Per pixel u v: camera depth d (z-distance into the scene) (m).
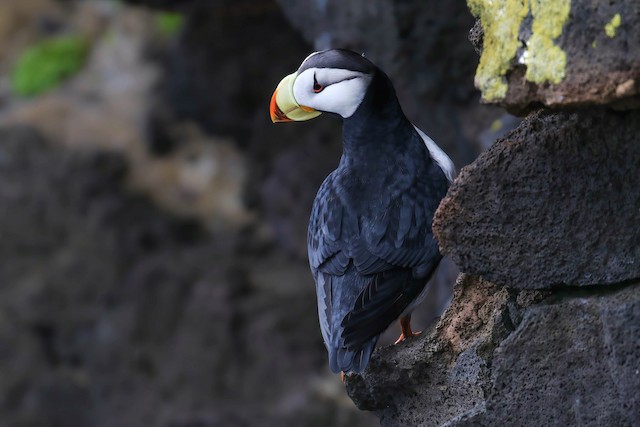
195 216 18.89
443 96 10.97
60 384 18.84
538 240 5.97
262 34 17.03
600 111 5.68
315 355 16.86
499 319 6.46
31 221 19.41
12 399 19.08
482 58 5.98
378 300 6.95
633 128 5.63
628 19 5.13
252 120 18.20
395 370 6.91
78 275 19.02
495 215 6.01
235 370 17.23
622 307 5.70
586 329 5.91
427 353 6.78
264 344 16.97
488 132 10.66
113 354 18.30
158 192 19.30
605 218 5.82
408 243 7.20
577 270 5.93
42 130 20.11
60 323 18.95
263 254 18.17
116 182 19.52
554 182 5.86
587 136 5.75
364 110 7.47
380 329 6.85
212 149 19.39
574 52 5.37
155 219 18.97
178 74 18.64
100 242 18.94
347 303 7.12
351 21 11.04
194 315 17.67
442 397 6.79
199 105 18.69
